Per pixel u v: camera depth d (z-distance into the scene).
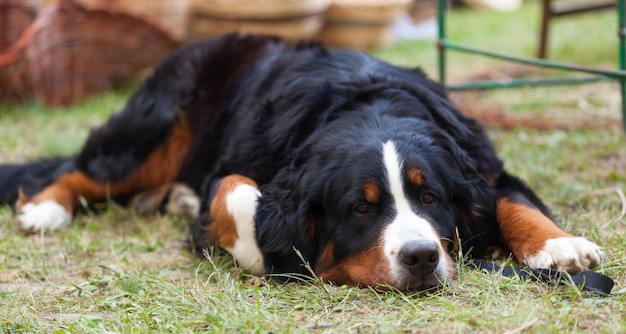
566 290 3.87
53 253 5.19
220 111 5.60
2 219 5.91
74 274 4.80
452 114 4.76
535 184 5.89
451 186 4.28
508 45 11.95
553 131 7.38
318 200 4.21
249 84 5.50
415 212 4.05
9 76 8.93
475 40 12.64
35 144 7.81
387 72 5.02
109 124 6.02
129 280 4.36
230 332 3.56
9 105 9.23
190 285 4.37
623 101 6.88
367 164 4.08
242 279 4.50
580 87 9.23
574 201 5.46
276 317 3.72
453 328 3.44
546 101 8.59
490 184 4.64
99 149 5.93
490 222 4.50
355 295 3.97
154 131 5.82
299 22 11.23
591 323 3.44
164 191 6.01
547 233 4.27
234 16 11.06
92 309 4.11
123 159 5.86
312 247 4.29
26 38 8.85
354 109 4.54
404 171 4.05
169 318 3.84
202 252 4.80
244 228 4.47
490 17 14.87
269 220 4.33
